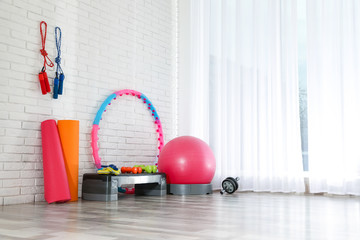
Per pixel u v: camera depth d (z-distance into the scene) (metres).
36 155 3.90
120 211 3.09
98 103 4.64
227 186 4.73
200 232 2.18
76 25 4.43
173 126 5.74
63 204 3.61
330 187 4.45
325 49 4.62
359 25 4.47
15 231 2.20
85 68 4.50
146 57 5.36
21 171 3.75
